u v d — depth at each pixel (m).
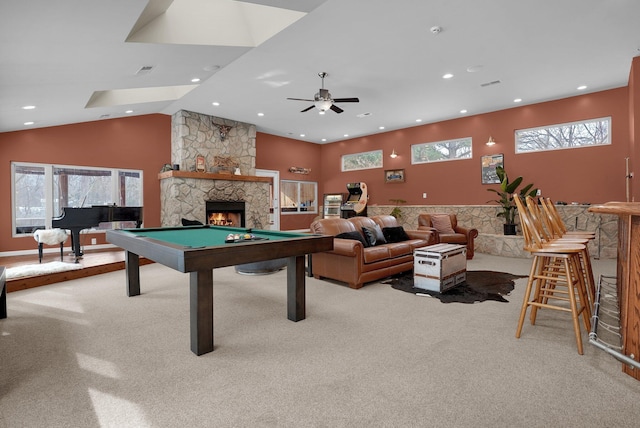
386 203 9.69
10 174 6.02
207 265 2.23
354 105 7.17
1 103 4.22
